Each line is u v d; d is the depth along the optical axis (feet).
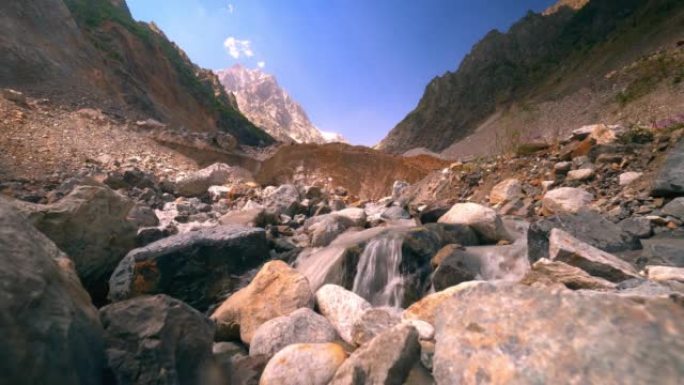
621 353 5.79
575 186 26.96
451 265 15.64
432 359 8.73
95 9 163.02
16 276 6.48
